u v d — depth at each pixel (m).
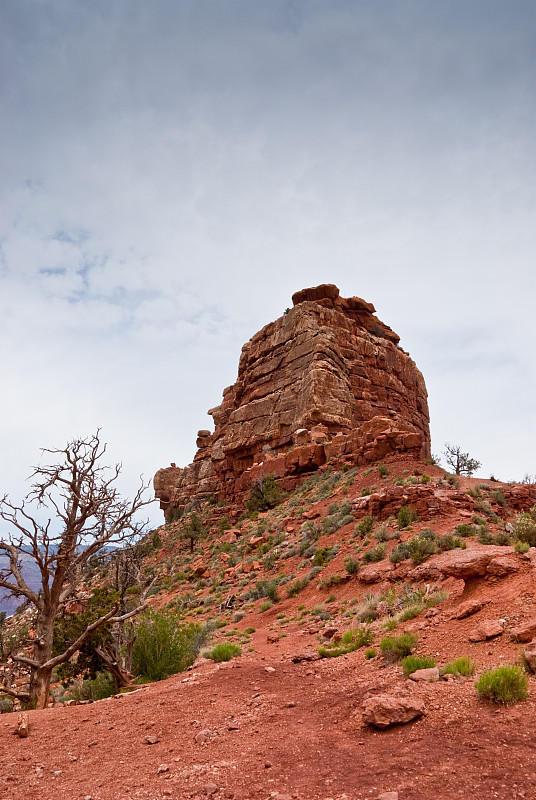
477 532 21.25
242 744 6.70
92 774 6.22
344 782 5.13
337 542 28.52
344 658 11.32
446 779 4.88
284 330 61.53
